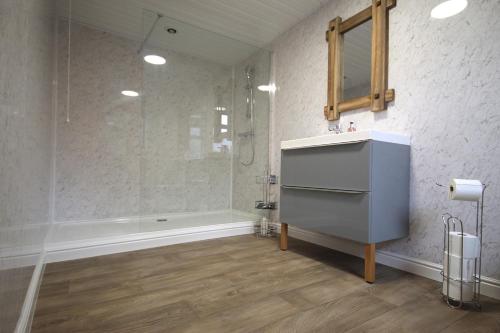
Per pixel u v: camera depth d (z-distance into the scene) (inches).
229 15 94.6
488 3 51.0
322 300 48.2
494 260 49.9
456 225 55.5
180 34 102.7
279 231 101.2
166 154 114.7
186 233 89.3
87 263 66.8
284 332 38.3
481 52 51.9
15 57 28.4
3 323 23.0
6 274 24.0
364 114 74.6
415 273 61.6
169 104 115.0
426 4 60.7
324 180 65.6
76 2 89.7
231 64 127.4
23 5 32.7
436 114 58.9
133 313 42.9
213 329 38.9
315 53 90.7
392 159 59.3
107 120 112.3
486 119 51.2
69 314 42.4
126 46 116.0
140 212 106.6
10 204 25.7
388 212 58.5
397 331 38.8
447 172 57.0
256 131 116.0
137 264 66.1
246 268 64.0
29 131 39.1
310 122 92.3
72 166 105.8
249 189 117.6
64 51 103.3
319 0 85.7
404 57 65.0
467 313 44.1
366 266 56.9
